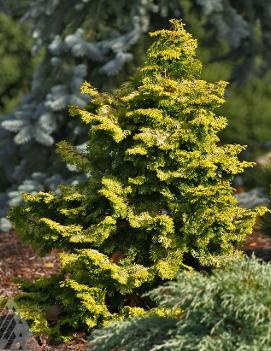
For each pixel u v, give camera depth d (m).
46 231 7.07
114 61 12.74
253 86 15.33
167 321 5.88
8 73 18.78
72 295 6.97
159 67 7.09
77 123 13.14
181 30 7.17
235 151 7.14
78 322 7.09
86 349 6.77
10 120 13.16
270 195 9.34
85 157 7.37
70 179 12.83
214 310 5.44
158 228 6.75
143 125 7.01
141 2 12.91
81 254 6.77
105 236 6.83
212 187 6.63
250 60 13.94
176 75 7.19
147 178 6.96
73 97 12.76
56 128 13.09
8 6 18.77
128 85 7.37
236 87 14.23
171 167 6.97
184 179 6.88
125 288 6.71
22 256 10.96
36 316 7.02
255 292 5.34
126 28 13.09
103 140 7.07
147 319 5.93
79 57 13.40
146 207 7.02
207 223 6.68
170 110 7.00
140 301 7.15
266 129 15.12
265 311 5.29
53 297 7.31
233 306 5.31
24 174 13.77
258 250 9.67
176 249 6.84
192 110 6.87
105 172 7.25
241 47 13.97
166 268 6.70
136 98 6.97
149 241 7.07
